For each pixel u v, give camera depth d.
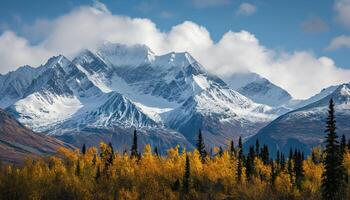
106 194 160.00
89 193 161.75
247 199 156.12
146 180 167.00
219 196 157.88
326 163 110.19
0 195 159.62
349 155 153.12
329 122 110.19
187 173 163.75
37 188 163.00
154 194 158.00
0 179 165.75
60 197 161.25
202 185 168.25
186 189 161.62
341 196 118.44
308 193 156.25
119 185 167.62
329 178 109.81
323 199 111.44
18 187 162.75
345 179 128.62
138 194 158.00
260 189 159.12
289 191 157.12
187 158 165.62
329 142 110.06
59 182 168.38
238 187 160.75
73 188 162.25
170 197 156.62
